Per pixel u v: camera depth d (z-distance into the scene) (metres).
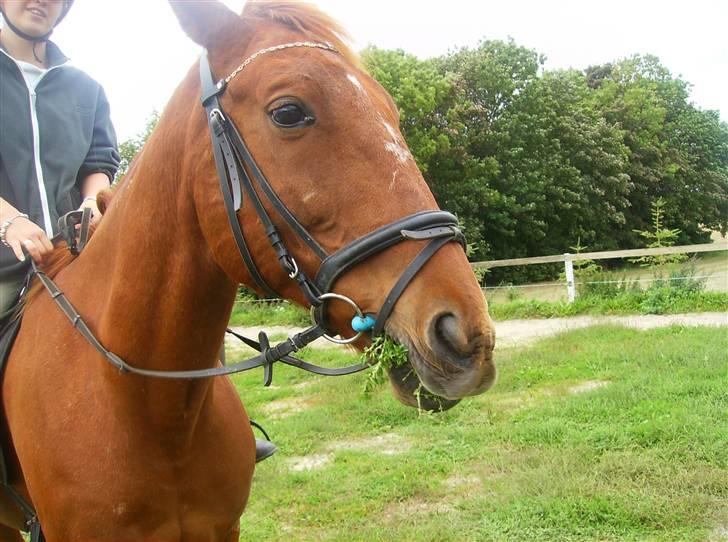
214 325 1.91
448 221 1.51
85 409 1.91
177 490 1.96
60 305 2.06
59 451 1.89
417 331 1.40
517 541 3.46
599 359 7.04
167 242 1.83
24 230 2.13
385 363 1.47
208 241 1.76
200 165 1.73
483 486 4.18
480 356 1.37
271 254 1.63
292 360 1.77
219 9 1.71
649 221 35.34
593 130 30.69
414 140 24.14
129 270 1.88
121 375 1.87
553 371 6.82
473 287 1.43
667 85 41.22
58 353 2.03
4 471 2.16
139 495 1.87
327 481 4.51
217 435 2.10
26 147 2.43
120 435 1.87
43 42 2.57
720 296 10.17
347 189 1.52
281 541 3.75
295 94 1.53
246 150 1.63
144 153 1.94
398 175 1.52
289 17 1.73
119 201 2.02
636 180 34.38
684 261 12.41
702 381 5.68
